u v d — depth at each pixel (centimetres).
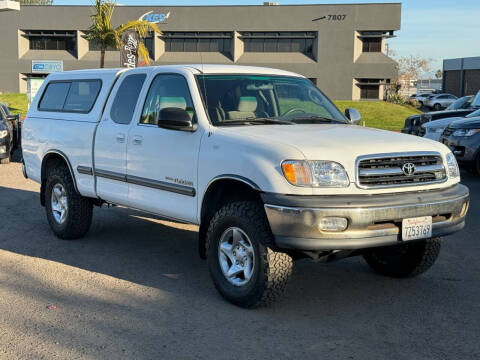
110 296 513
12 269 595
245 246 474
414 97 6388
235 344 412
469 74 6191
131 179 595
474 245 707
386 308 487
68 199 696
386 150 462
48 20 6097
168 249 682
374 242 442
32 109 781
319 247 430
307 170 437
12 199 999
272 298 464
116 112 635
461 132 1261
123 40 1881
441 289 539
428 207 460
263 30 5972
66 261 626
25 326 443
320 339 422
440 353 399
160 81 589
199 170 510
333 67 5991
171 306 488
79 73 721
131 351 400
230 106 543
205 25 5994
